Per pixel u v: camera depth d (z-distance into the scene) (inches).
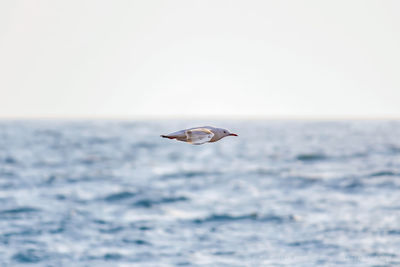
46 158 6756.9
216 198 3745.1
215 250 2482.8
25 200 3627.0
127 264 2311.8
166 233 2778.1
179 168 5644.7
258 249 2486.5
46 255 2417.6
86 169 5526.6
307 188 4143.7
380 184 4249.5
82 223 2979.8
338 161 6259.8
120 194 3878.0
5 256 2402.8
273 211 3280.0
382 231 2751.0
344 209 3314.5
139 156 7175.2
